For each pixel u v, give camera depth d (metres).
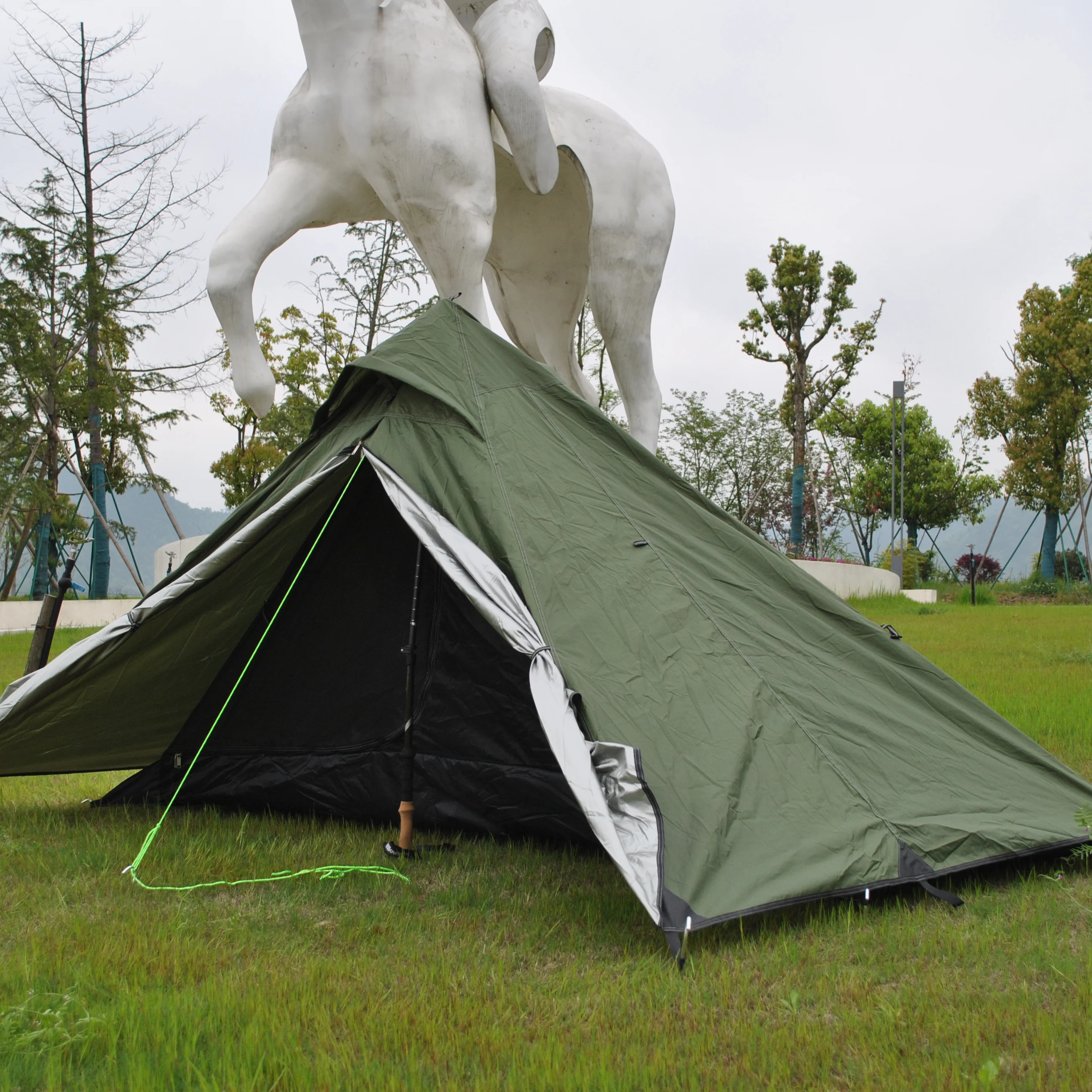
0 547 26.73
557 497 4.53
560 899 3.87
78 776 6.77
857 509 44.69
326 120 5.63
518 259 7.25
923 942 3.36
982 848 4.05
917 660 4.87
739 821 3.67
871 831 3.89
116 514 28.44
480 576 4.14
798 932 3.51
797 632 4.66
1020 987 2.96
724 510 5.05
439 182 5.59
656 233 7.01
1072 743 6.74
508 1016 2.77
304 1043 2.63
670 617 4.30
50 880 4.18
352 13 5.50
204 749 5.71
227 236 5.49
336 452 4.73
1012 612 21.48
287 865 4.40
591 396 7.70
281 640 5.45
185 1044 2.56
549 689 3.76
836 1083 2.41
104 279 22.25
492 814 4.84
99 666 4.86
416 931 3.55
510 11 6.10
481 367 4.90
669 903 3.21
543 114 5.97
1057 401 37.78
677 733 3.85
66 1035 2.59
